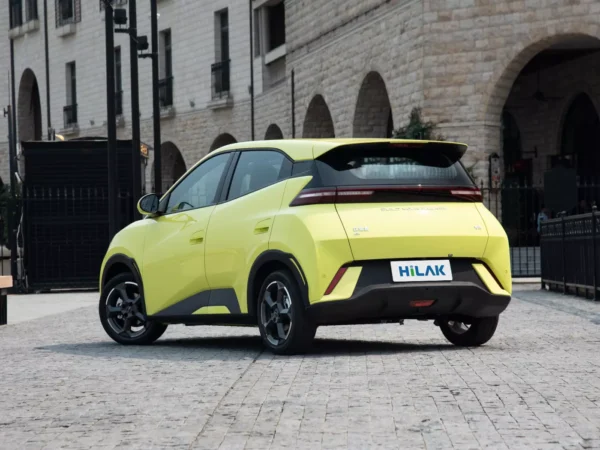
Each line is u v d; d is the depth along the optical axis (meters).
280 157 9.88
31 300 21.70
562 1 27.45
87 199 24.58
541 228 20.72
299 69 38.97
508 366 8.56
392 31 30.75
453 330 10.60
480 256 9.66
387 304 9.31
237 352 10.13
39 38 58.59
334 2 35.22
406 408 6.68
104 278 11.71
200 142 48.72
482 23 28.22
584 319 13.45
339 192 9.34
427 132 28.33
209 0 47.59
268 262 9.73
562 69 34.88
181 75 49.72
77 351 10.73
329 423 6.26
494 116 28.34
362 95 33.66
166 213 11.07
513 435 5.82
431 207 9.56
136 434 6.09
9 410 7.05
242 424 6.30
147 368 9.02
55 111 57.78
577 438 5.71
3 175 61.28
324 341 11.07
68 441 5.96
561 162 35.72
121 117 52.69
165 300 10.84
